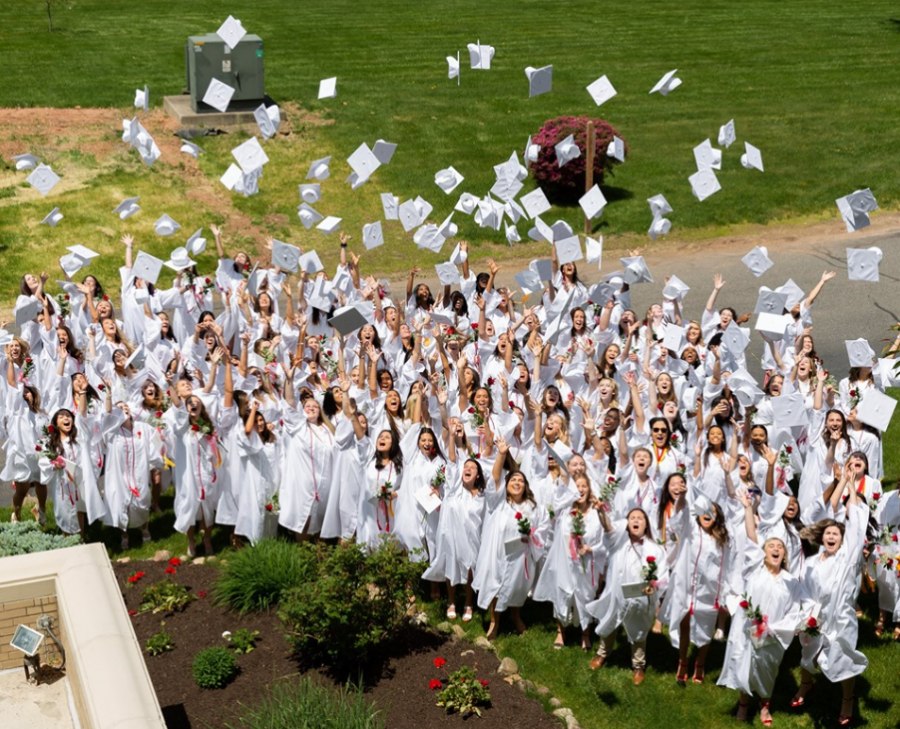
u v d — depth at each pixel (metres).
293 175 27.36
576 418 15.41
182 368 15.52
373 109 31.23
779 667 12.31
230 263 18.05
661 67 35.69
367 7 42.28
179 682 11.70
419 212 17.11
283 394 14.25
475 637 12.69
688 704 11.74
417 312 17.69
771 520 12.19
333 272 23.95
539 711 11.44
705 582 11.70
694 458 13.63
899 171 28.95
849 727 11.49
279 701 10.87
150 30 38.00
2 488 15.92
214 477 13.95
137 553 14.35
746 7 43.06
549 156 25.94
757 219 26.73
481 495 12.59
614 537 11.88
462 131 30.20
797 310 16.88
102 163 26.95
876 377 14.87
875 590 13.71
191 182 26.61
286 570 12.88
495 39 38.22
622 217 26.41
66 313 17.08
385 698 11.53
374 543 13.48
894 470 16.22
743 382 13.79
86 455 14.03
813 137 30.78
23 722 8.26
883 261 24.61
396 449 13.28
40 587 8.66
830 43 38.44
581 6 43.06
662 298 22.88
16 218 24.36
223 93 14.27
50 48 35.16
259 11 41.41
